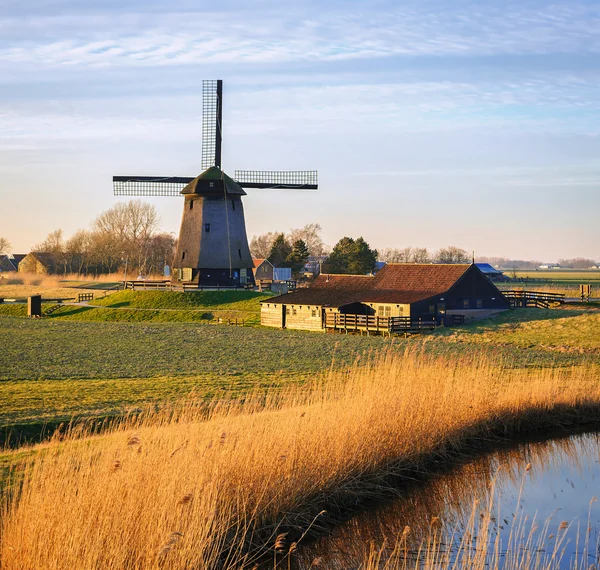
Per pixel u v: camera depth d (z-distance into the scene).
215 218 90.06
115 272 169.25
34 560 12.91
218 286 90.75
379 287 75.56
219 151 90.94
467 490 21.69
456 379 28.98
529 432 28.89
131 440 14.74
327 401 24.31
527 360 46.72
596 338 57.41
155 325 73.50
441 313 69.81
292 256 147.12
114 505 14.34
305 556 16.84
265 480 17.92
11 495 16.55
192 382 37.19
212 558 14.89
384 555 16.84
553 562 16.38
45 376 39.78
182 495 14.85
